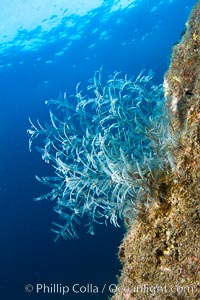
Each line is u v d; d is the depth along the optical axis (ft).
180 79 9.24
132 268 8.24
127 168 8.13
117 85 8.79
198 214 6.98
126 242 9.09
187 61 9.22
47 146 9.28
